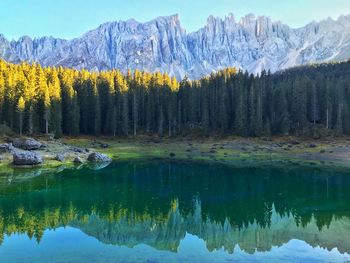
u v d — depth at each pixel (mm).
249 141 132250
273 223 40281
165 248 31984
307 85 152500
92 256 29922
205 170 82062
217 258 29391
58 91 127062
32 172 73875
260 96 144750
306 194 56156
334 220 41219
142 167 86125
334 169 81375
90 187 61250
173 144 131625
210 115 156000
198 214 44844
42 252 30984
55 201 50906
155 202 51312
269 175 74562
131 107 155500
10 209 46188
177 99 162750
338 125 134000
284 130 137625
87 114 142625
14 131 121062
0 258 29656
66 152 98062
